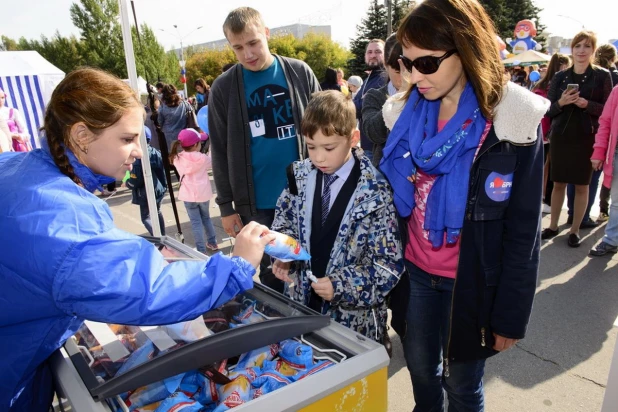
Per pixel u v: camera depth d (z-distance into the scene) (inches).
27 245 33.2
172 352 37.6
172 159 169.0
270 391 39.0
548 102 48.2
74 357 42.6
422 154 52.4
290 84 93.0
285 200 67.0
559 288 126.2
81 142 37.8
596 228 171.8
